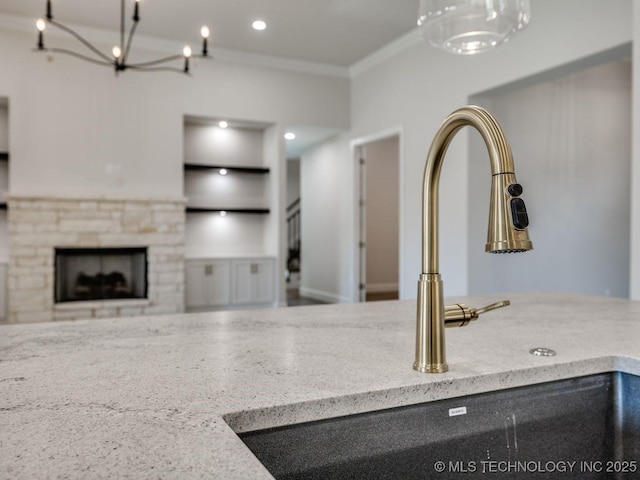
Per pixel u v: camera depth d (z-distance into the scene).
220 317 1.47
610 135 6.23
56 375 0.88
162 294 5.98
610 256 6.22
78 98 5.74
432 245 0.89
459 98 5.26
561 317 1.45
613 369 1.00
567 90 5.92
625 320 1.40
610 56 3.93
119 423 0.67
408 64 6.02
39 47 3.95
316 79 6.98
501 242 0.71
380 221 9.09
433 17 2.81
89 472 0.54
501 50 4.73
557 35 4.18
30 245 5.41
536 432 0.92
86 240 5.62
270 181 6.96
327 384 0.82
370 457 0.78
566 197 5.89
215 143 6.94
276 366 0.93
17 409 0.72
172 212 6.03
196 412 0.70
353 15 5.30
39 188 5.59
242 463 0.56
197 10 5.18
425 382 0.82
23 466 0.55
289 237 11.32
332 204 7.71
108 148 5.88
